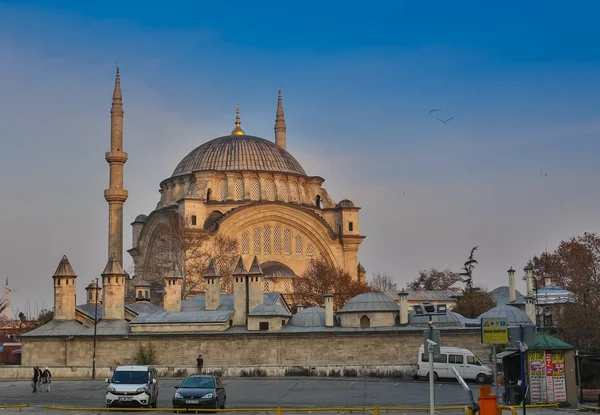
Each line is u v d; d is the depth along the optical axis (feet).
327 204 535.60
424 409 171.94
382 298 334.24
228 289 439.22
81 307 381.60
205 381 179.11
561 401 170.71
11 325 620.90
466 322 326.03
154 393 184.65
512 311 323.16
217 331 323.16
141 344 321.32
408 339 307.78
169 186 527.81
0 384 288.30
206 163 523.70
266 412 172.65
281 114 617.62
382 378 288.30
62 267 341.41
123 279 340.80
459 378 126.00
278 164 526.98
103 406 194.18
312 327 329.72
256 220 483.92
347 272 494.18
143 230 504.84
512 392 174.50
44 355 326.03
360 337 310.24
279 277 469.16
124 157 515.91
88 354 323.57
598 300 317.01
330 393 226.79
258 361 314.35
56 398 222.07
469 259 568.41
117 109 520.83
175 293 357.82
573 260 416.26
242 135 548.31
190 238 457.27
